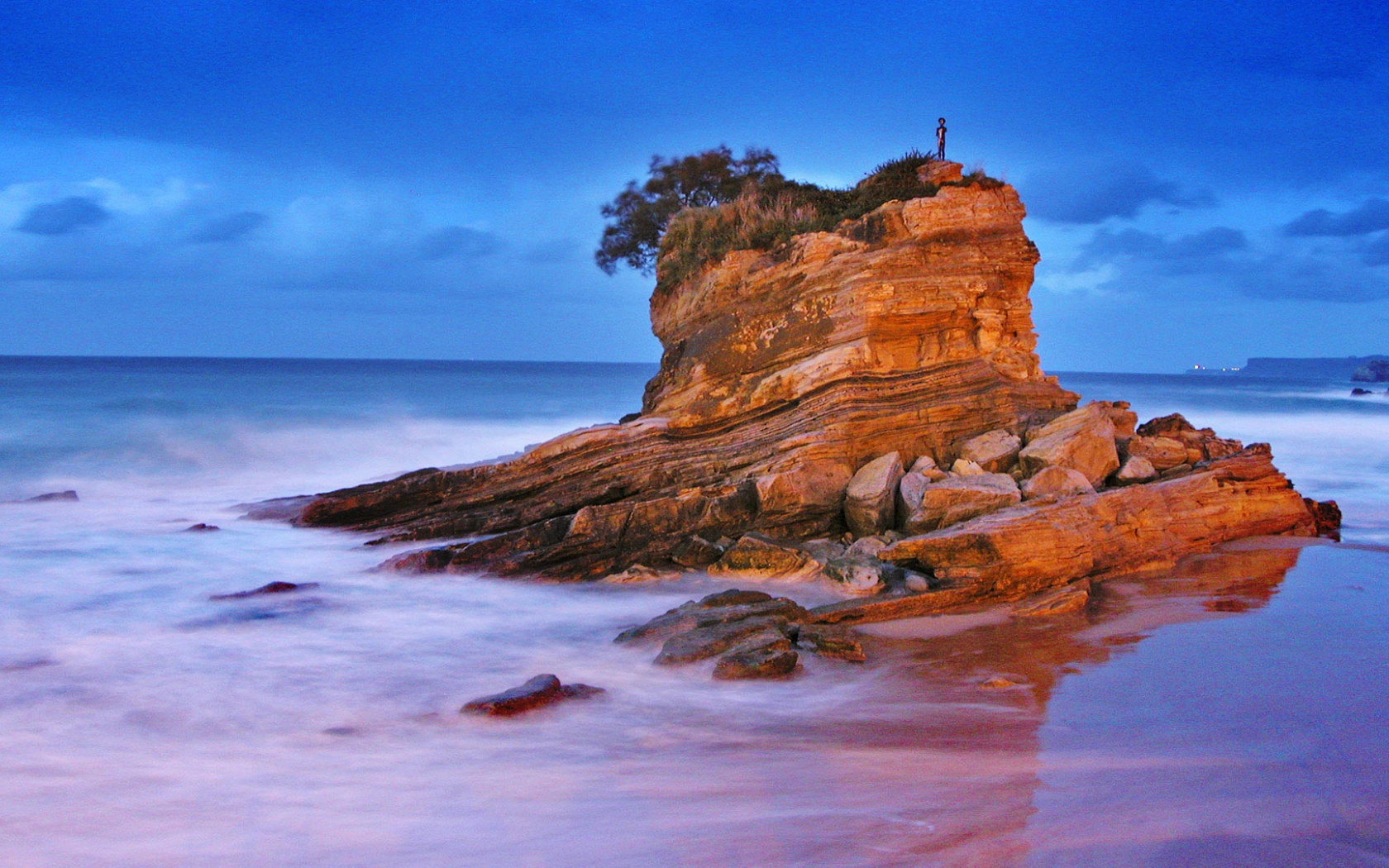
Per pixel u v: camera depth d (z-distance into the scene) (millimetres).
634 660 12406
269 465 31234
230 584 16281
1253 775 8164
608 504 17547
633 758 9078
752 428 19531
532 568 16531
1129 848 6625
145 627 13742
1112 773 8297
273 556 18359
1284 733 9312
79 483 27562
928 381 18969
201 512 23047
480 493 20203
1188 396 96875
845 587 14938
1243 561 16969
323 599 15289
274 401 52000
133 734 9805
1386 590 15078
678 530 17156
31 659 12266
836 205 23125
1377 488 28078
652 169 33469
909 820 7301
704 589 15852
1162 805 7477
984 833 6973
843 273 19281
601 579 16312
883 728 9797
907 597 14031
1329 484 28734
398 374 133000
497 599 15398
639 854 6793
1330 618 13609
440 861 6809
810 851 6730
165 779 8617
